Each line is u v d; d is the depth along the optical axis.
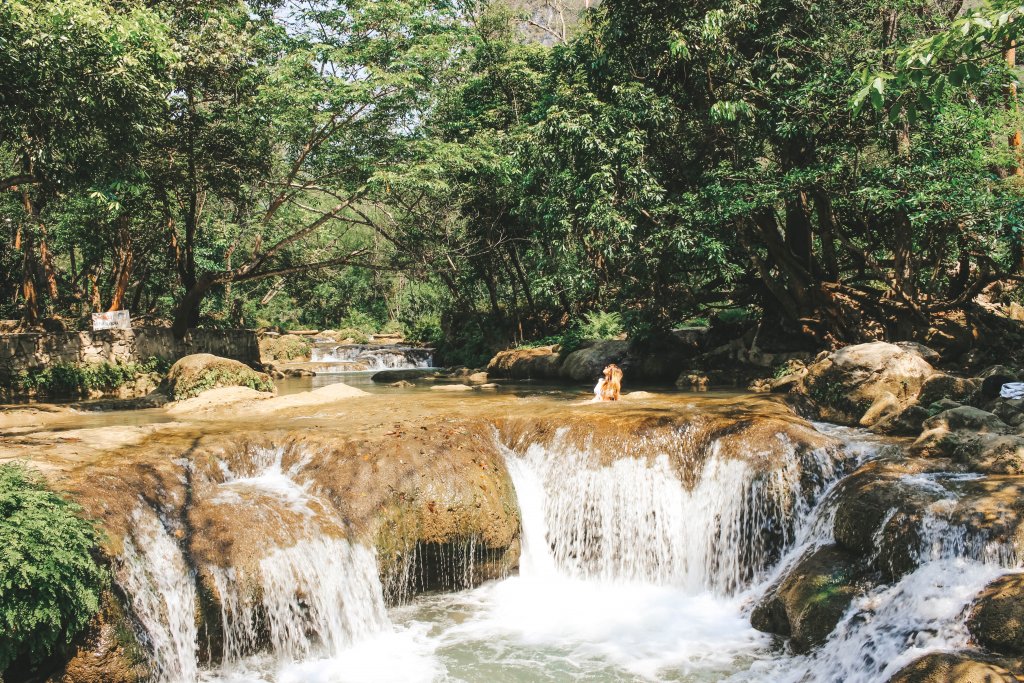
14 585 6.55
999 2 7.89
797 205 18.70
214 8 22.47
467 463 10.66
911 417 11.64
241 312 42.22
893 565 7.82
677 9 18.55
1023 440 8.95
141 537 8.12
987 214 14.97
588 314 27.00
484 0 30.75
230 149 25.02
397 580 9.82
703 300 21.62
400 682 7.89
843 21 18.28
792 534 9.79
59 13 14.12
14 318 32.06
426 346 41.56
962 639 6.61
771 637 8.62
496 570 10.65
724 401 14.49
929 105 8.59
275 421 12.99
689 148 20.45
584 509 11.18
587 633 9.01
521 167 25.25
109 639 7.21
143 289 39.19
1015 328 17.27
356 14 23.02
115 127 17.19
